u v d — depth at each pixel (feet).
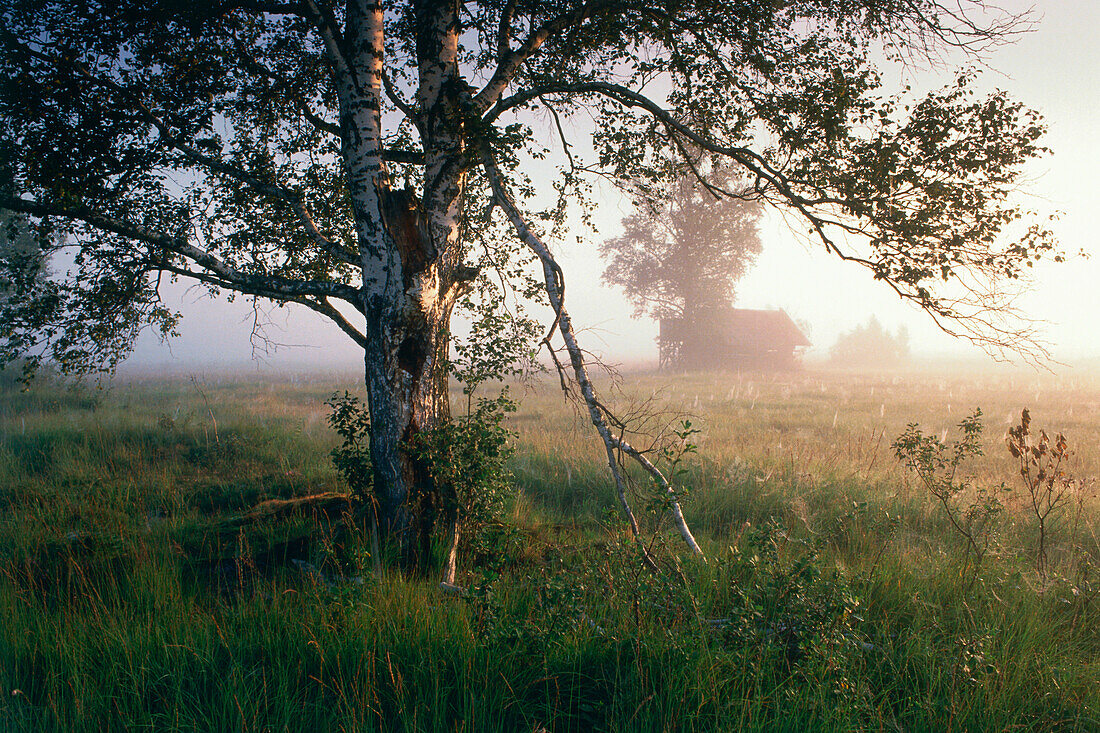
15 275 20.54
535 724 10.64
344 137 19.74
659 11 20.33
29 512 22.90
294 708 10.62
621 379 18.12
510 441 39.11
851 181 18.37
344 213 24.99
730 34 21.53
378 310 19.57
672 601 13.69
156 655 12.34
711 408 66.80
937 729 10.75
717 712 10.56
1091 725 11.13
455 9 20.49
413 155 22.40
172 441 37.63
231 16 21.74
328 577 17.21
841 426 52.75
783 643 12.85
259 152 24.13
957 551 19.76
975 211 17.48
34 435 36.37
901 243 17.97
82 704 10.43
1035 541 21.39
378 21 19.61
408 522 18.94
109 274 21.39
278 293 21.03
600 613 13.82
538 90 21.25
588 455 34.45
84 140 19.33
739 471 28.94
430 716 10.67
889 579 16.88
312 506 23.30
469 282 22.38
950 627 14.85
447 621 13.29
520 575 17.71
